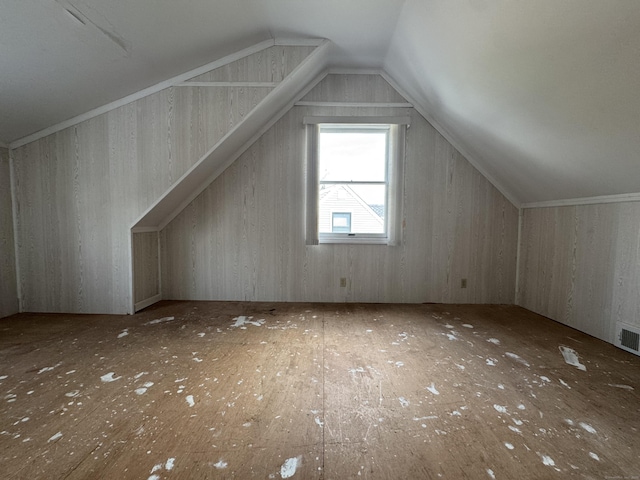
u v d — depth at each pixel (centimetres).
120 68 248
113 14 193
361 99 349
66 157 303
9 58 200
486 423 150
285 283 363
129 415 154
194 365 206
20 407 160
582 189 258
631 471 122
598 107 175
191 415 155
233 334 261
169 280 364
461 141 341
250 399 168
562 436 141
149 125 296
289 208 357
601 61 151
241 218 358
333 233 364
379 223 367
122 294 313
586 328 266
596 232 256
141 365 206
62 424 147
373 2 228
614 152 198
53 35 192
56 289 315
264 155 353
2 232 301
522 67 189
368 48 299
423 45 250
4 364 206
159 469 122
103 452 130
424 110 346
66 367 202
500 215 354
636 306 224
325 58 315
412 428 146
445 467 124
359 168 363
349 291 363
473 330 274
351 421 151
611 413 157
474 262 359
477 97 248
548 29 157
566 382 187
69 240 311
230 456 129
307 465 125
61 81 238
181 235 360
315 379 189
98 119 299
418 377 192
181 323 287
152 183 301
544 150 244
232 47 275
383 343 244
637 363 211
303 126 350
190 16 217
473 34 198
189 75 291
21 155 304
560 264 295
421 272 360
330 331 269
